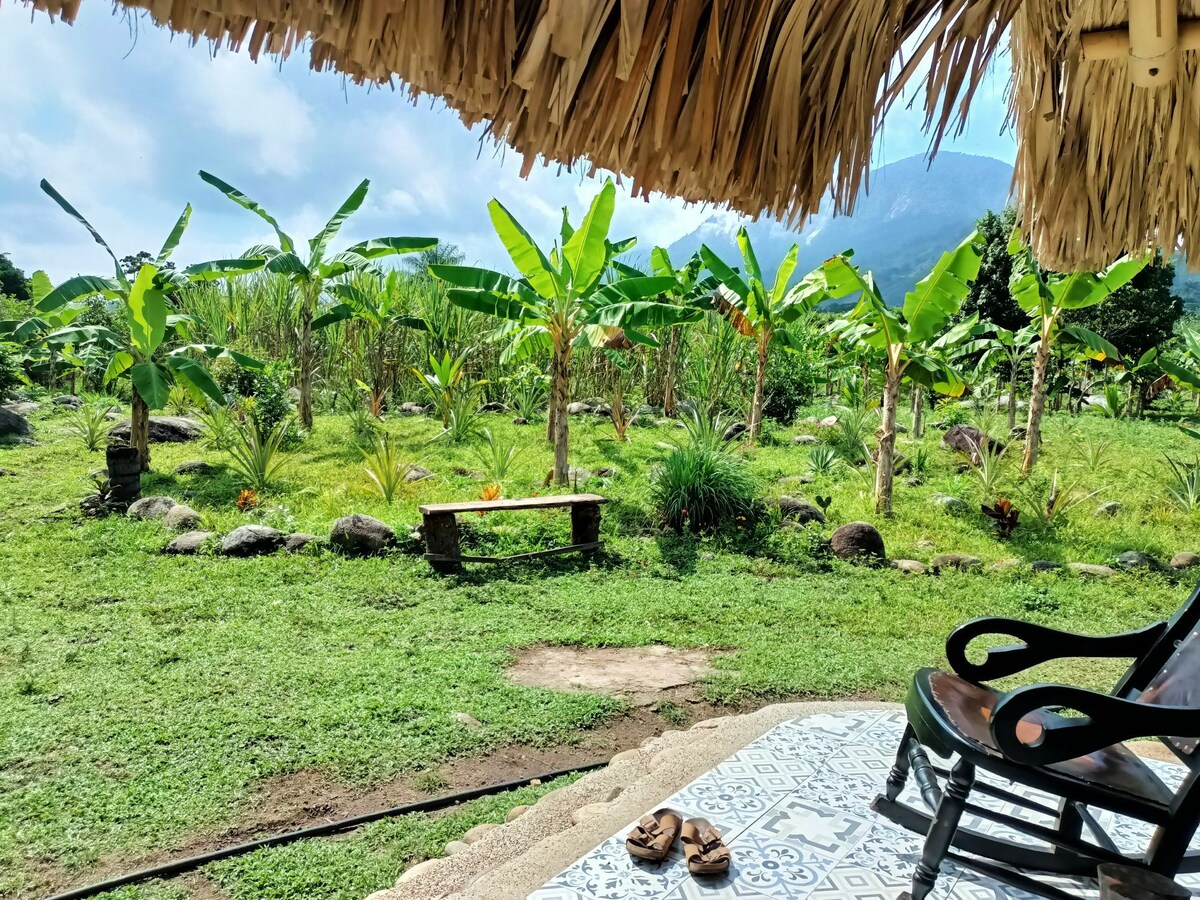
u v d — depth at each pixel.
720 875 2.05
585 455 11.31
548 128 1.19
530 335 11.54
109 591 5.75
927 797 1.96
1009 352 13.38
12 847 2.79
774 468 10.77
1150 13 1.78
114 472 7.74
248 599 5.67
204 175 11.09
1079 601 6.30
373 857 2.77
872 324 9.75
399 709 3.96
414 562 6.66
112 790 3.17
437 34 1.00
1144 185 2.43
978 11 1.49
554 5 1.01
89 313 15.19
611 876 2.05
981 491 9.82
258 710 3.92
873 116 1.53
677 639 5.29
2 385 12.10
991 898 2.01
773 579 6.76
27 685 4.11
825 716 3.12
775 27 1.40
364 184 12.77
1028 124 2.36
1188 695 1.92
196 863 2.72
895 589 6.51
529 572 6.68
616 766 2.97
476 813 3.09
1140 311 16.56
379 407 14.66
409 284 16.86
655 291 9.34
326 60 1.04
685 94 1.32
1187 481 9.55
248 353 16.50
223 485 8.98
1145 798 1.71
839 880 2.05
